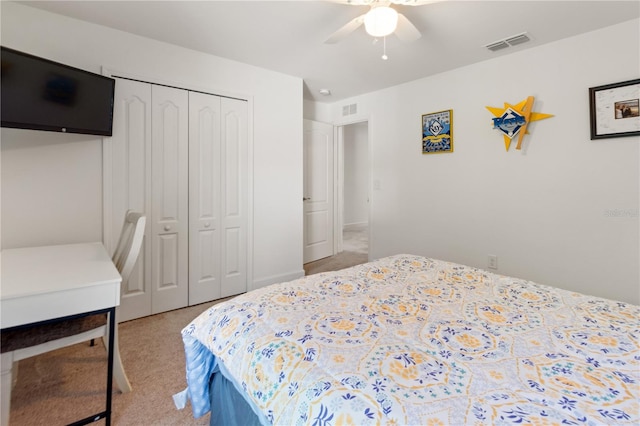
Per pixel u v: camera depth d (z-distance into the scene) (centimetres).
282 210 350
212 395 136
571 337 103
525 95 281
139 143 259
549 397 74
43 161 221
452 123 332
